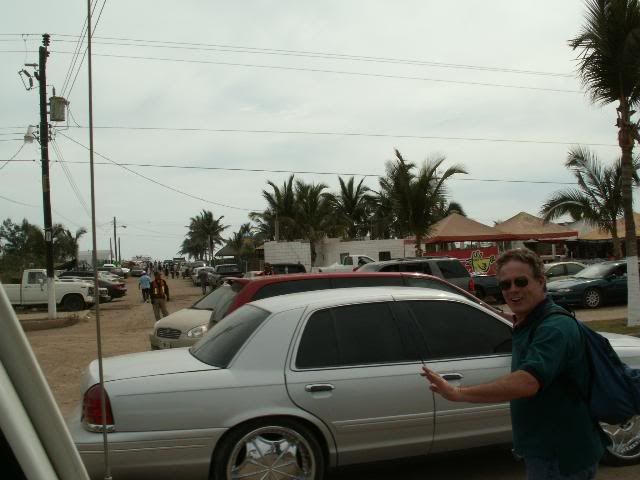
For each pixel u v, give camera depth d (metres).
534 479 2.57
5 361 1.21
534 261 2.70
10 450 1.36
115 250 93.31
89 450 3.83
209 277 37.56
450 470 5.02
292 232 41.75
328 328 4.45
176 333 8.54
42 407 1.25
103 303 29.12
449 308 4.83
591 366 2.54
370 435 4.29
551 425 2.54
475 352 4.71
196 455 3.96
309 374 4.23
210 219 91.50
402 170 24.12
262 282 7.36
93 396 3.97
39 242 54.34
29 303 25.17
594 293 18.05
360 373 4.32
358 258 29.66
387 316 4.62
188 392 4.02
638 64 12.98
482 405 4.55
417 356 4.53
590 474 2.55
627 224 13.70
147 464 3.89
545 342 2.50
